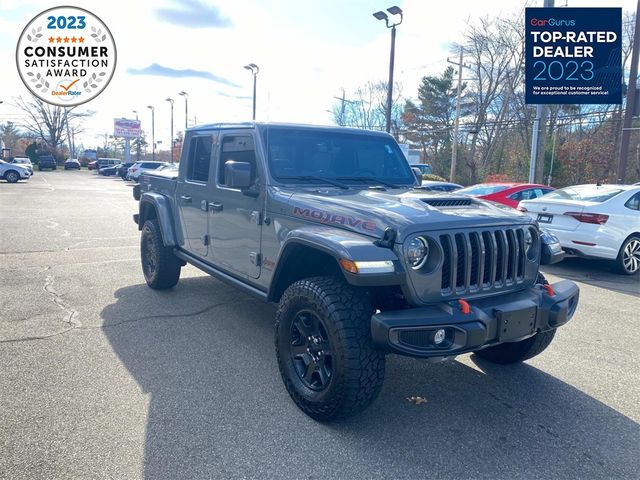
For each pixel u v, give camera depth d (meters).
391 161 4.93
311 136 4.51
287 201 3.87
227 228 4.71
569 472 2.89
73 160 67.19
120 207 17.73
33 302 5.84
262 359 4.37
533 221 3.75
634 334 5.38
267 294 4.01
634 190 8.40
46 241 10.09
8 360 4.17
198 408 3.47
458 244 3.25
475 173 38.31
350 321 3.07
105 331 4.95
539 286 3.69
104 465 2.79
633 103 17.00
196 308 5.78
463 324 3.00
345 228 3.36
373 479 2.76
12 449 2.90
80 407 3.42
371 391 3.10
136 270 7.68
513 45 37.78
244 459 2.90
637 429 3.39
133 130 69.06
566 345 5.00
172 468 2.79
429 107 50.69
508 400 3.78
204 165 5.24
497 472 2.87
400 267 3.03
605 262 9.72
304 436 3.17
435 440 3.19
